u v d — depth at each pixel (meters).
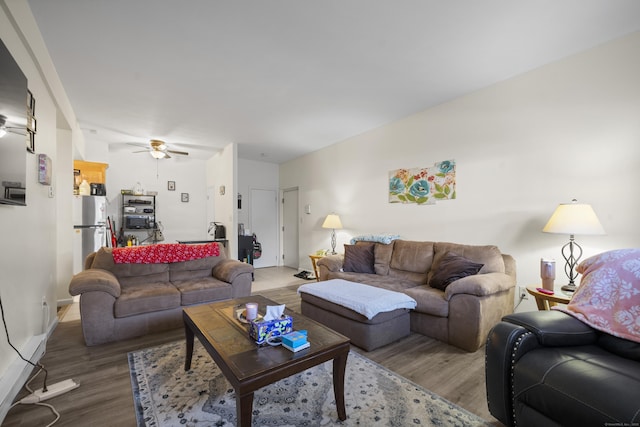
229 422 1.50
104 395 1.73
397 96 3.30
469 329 2.32
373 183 4.46
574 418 1.07
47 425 1.48
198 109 3.65
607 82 2.32
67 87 3.00
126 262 3.08
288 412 1.58
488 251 2.84
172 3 1.85
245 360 1.36
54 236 2.78
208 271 3.57
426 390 1.79
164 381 1.87
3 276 1.66
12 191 1.64
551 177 2.63
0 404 1.47
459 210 3.34
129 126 4.29
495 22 2.07
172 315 2.77
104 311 2.45
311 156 5.89
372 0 1.85
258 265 6.63
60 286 3.62
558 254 2.60
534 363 1.29
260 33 2.17
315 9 1.92
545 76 2.66
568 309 1.62
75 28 2.08
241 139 5.01
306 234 6.05
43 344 2.23
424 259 3.32
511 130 2.89
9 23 1.67
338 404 1.52
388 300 2.45
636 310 1.40
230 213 5.26
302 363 1.40
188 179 6.49
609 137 2.32
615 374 1.13
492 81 2.98
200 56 2.47
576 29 2.16
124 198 5.73
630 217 2.22
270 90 3.13
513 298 2.82
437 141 3.56
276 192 7.00
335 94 3.24
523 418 1.28
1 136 1.52
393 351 2.34
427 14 1.98
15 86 1.67
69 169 3.68
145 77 2.82
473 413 1.57
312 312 2.89
